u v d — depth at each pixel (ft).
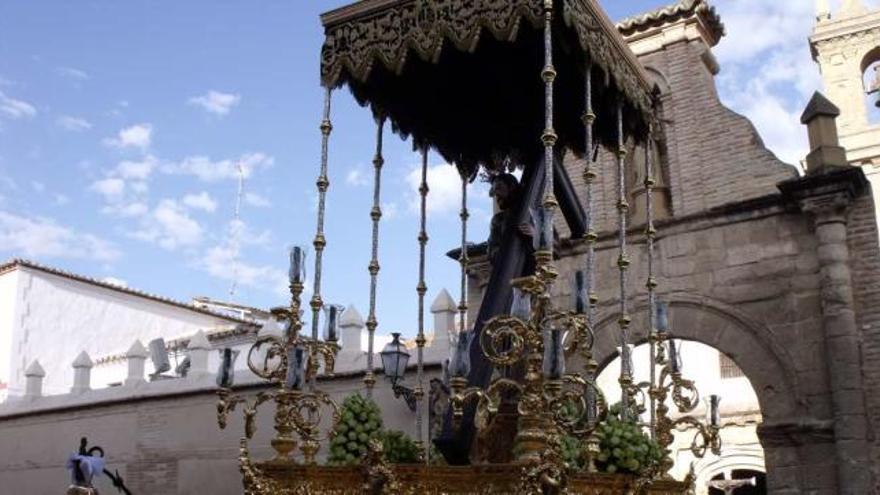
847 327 45.96
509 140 35.86
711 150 54.90
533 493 20.43
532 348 21.67
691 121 56.13
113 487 66.59
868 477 43.93
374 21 29.09
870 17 97.81
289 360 24.97
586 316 23.67
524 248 29.94
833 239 47.29
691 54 57.41
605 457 24.82
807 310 47.98
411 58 32.12
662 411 29.84
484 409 23.67
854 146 93.50
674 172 55.93
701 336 50.88
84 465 54.19
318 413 26.66
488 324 23.11
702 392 89.86
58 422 72.13
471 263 57.52
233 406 26.23
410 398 46.34
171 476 63.87
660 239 53.31
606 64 29.60
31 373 76.13
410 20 28.32
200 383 64.90
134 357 70.28
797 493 45.85
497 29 26.55
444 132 36.01
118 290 107.14
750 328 49.37
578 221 31.89
